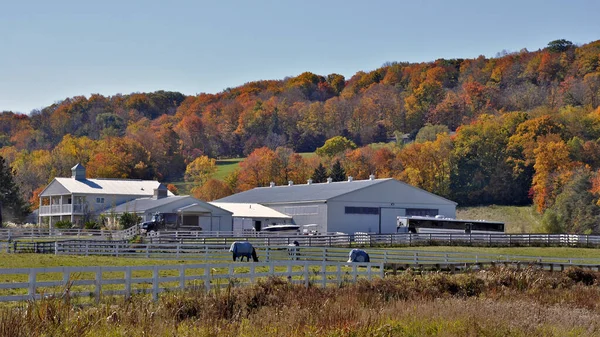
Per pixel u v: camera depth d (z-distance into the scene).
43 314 20.16
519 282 39.53
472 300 31.20
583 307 32.16
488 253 67.12
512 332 23.41
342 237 70.06
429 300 30.52
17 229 71.69
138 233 72.75
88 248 53.28
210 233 70.94
